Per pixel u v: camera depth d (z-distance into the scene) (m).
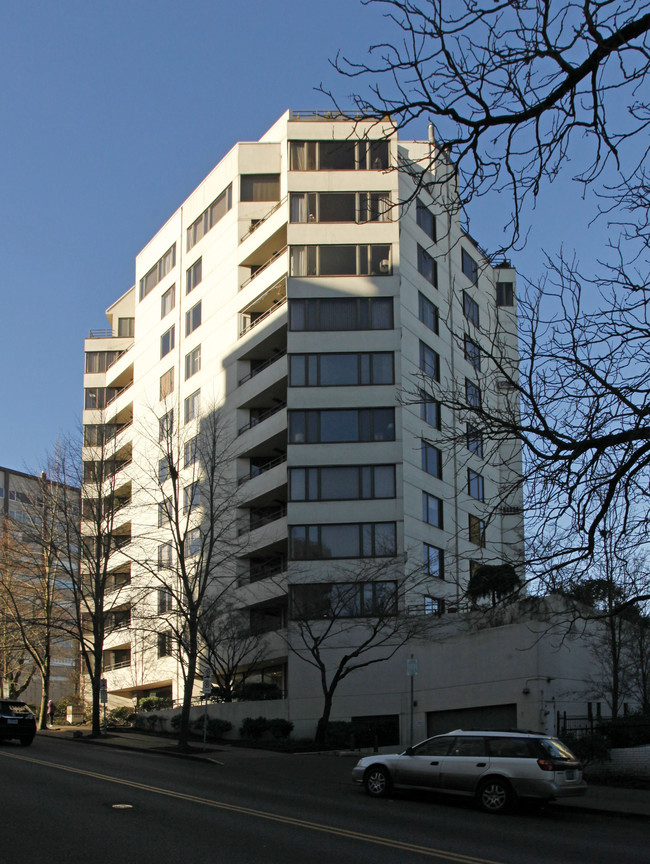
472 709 32.38
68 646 78.50
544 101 8.77
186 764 27.19
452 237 50.56
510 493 13.71
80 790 18.33
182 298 56.16
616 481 11.47
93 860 11.60
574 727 28.55
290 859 12.05
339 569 41.28
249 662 45.44
